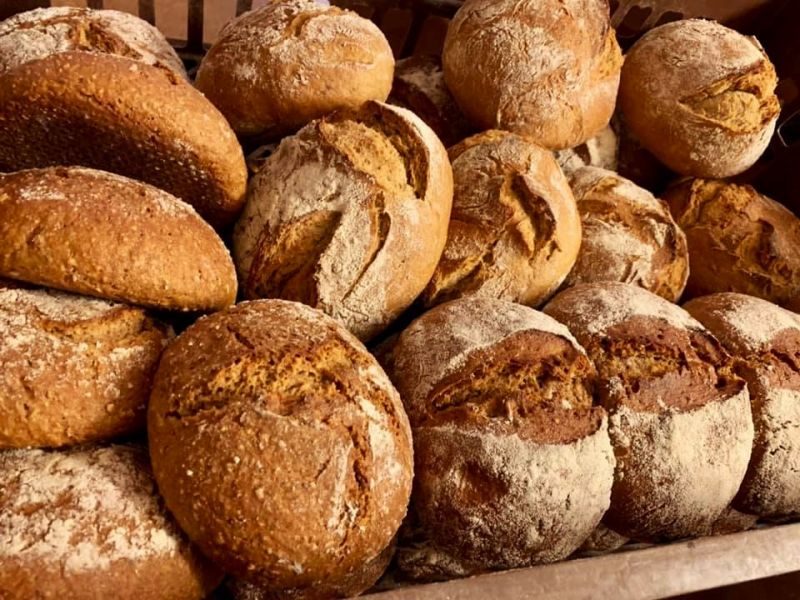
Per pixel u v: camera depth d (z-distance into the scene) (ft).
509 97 2.22
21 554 1.27
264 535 1.32
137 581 1.34
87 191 1.41
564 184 2.17
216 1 3.25
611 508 1.80
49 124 1.56
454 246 2.06
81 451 1.44
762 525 2.13
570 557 1.88
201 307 1.57
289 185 1.89
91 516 1.34
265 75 2.00
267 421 1.35
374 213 1.82
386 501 1.43
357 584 1.69
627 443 1.74
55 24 2.06
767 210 2.64
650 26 2.97
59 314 1.42
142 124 1.54
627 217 2.34
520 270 2.05
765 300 2.41
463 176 2.12
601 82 2.32
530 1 2.23
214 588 1.53
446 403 1.69
